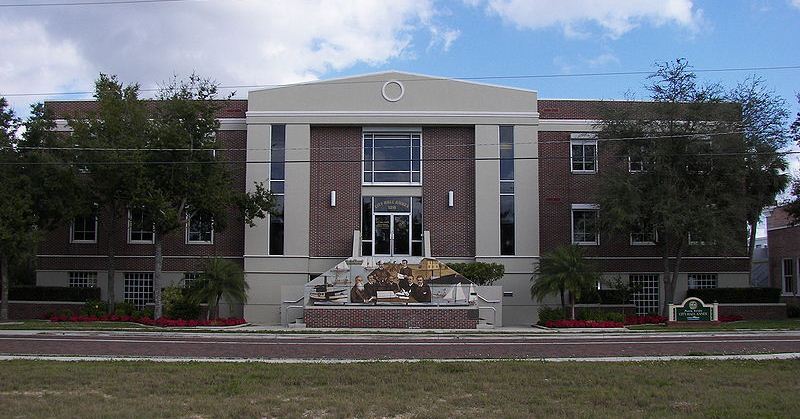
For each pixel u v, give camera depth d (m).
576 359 19.47
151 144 33.16
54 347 22.34
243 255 38.69
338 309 32.25
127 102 34.69
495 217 37.91
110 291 36.25
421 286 33.38
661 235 37.03
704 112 34.12
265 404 12.35
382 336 27.77
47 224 35.25
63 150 33.59
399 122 38.44
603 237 39.56
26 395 13.34
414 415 11.60
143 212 34.38
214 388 14.01
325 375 15.73
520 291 37.66
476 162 38.28
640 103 35.91
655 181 34.66
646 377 15.53
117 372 16.08
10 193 33.00
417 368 16.98
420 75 38.66
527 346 23.41
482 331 30.38
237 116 39.81
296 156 38.25
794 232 46.50
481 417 11.38
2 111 34.25
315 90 38.53
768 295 38.41
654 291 39.94
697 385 14.59
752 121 34.44
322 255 38.25
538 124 39.12
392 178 38.94
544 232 39.50
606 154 38.56
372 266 33.53
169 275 39.22
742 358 19.62
